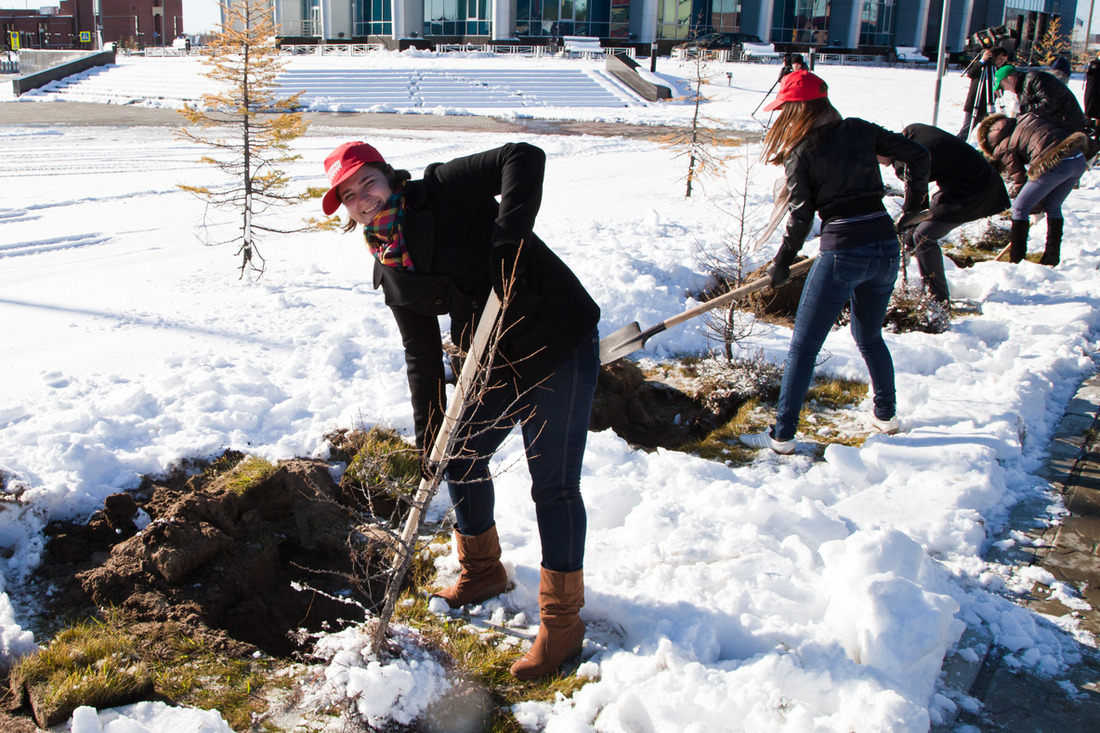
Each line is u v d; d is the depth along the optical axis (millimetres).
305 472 3664
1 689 2537
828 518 3457
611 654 2795
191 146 18219
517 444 4152
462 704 2535
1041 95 7156
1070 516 3729
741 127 23688
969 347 5586
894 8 53781
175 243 8523
